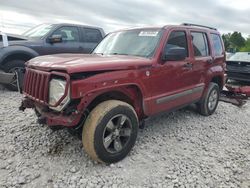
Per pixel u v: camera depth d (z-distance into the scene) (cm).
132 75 369
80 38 852
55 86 327
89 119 332
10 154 368
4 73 620
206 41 568
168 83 437
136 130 375
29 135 429
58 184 310
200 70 529
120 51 457
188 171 351
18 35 758
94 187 307
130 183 318
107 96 370
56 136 428
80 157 368
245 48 5412
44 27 828
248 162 389
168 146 423
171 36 451
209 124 544
